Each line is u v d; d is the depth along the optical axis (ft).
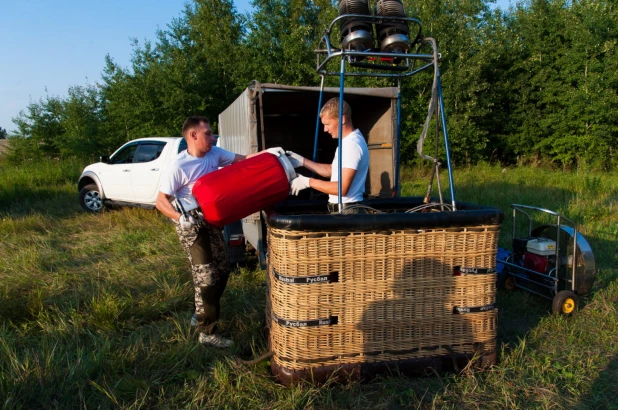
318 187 10.66
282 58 57.11
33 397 9.57
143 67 54.70
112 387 9.94
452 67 51.90
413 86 51.11
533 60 55.31
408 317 10.19
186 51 62.13
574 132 52.75
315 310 9.77
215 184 9.87
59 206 34.58
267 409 9.34
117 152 31.24
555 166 55.21
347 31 10.83
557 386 10.16
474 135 51.62
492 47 53.06
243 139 16.55
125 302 14.11
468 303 10.41
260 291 15.93
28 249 20.89
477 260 10.33
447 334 10.44
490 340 10.72
